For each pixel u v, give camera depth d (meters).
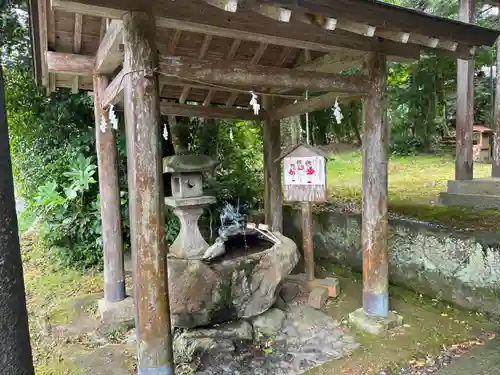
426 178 6.84
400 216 4.12
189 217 3.60
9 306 0.83
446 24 2.67
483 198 4.21
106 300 3.55
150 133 2.16
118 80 2.61
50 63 3.24
